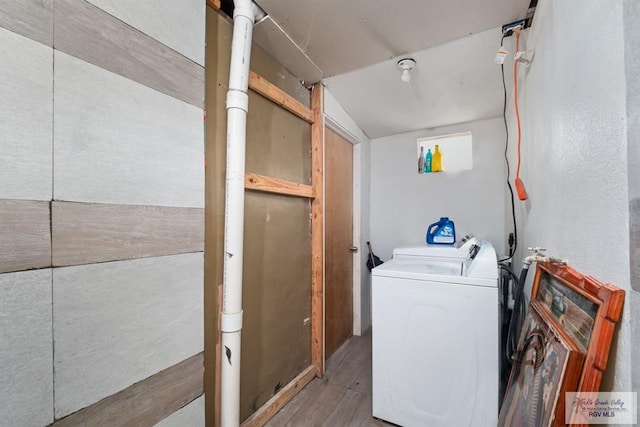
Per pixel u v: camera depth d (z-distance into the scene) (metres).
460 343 1.39
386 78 1.98
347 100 2.32
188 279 1.04
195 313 1.07
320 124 2.08
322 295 2.09
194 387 1.06
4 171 0.63
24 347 0.66
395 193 2.98
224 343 1.25
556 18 0.96
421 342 1.47
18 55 0.65
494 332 1.32
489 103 2.25
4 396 0.63
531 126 1.32
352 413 1.67
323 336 2.11
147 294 0.91
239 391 1.35
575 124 0.79
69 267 0.73
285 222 1.83
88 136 0.77
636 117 0.51
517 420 0.93
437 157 2.80
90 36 0.77
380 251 3.05
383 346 1.58
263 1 1.30
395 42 1.59
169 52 0.98
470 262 1.66
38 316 0.68
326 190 2.30
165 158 0.97
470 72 1.85
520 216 1.72
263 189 1.59
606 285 0.61
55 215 0.71
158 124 0.94
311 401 1.78
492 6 1.30
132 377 0.87
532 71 1.30
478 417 1.35
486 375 1.33
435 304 1.44
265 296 1.65
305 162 2.04
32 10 0.67
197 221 1.08
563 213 0.88
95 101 0.78
